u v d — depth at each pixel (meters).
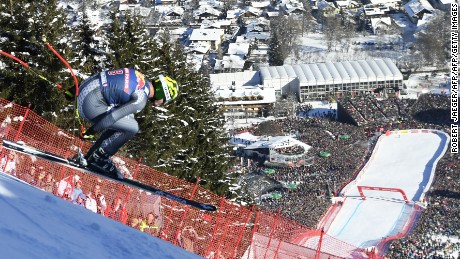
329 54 161.12
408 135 113.25
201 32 167.88
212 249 28.84
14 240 12.20
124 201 26.12
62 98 34.25
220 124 54.47
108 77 11.73
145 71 39.69
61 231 14.45
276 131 114.31
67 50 34.94
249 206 42.44
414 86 139.38
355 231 81.06
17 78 34.69
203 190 31.12
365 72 136.00
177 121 42.44
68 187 25.06
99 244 14.93
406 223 83.06
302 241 39.72
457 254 73.56
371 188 93.00
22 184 17.11
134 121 12.49
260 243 30.62
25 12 34.97
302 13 180.25
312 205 85.06
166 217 27.92
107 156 12.59
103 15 149.62
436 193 91.56
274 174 94.62
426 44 151.62
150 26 179.00
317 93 134.62
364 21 177.25
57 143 28.80
